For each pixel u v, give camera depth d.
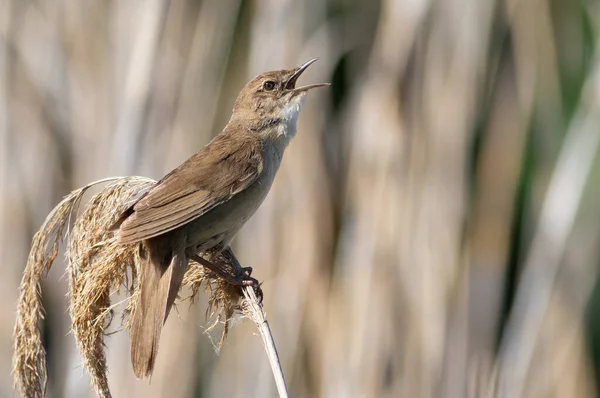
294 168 11.33
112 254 6.90
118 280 6.97
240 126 8.56
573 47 13.41
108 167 11.61
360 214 11.09
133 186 7.30
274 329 11.09
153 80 11.41
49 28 12.17
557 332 11.75
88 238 7.01
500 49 11.73
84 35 11.98
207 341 11.37
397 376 10.83
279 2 11.73
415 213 10.98
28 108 12.02
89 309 6.81
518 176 11.81
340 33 11.95
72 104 12.01
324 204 11.27
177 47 11.54
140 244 7.26
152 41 11.46
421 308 10.88
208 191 7.55
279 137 8.63
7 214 11.77
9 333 11.57
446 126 11.08
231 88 11.75
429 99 11.13
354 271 11.00
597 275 12.73
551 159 12.70
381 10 11.81
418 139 11.08
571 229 11.93
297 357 11.03
